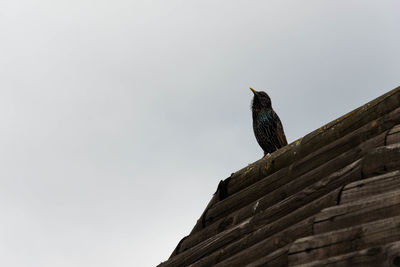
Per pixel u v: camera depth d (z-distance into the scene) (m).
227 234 8.26
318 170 7.82
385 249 4.75
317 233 5.68
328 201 6.35
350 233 5.23
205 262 8.10
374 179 5.88
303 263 5.37
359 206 5.52
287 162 8.97
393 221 5.04
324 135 8.61
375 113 8.05
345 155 7.51
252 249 7.09
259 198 8.83
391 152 6.23
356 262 4.89
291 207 7.48
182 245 9.54
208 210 9.64
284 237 6.54
